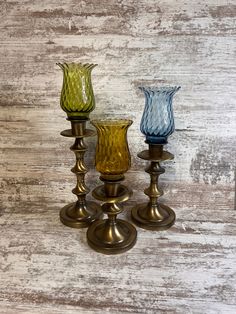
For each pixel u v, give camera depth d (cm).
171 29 85
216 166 94
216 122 91
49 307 65
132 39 87
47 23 87
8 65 90
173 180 97
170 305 65
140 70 89
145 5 84
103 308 65
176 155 95
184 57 87
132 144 95
